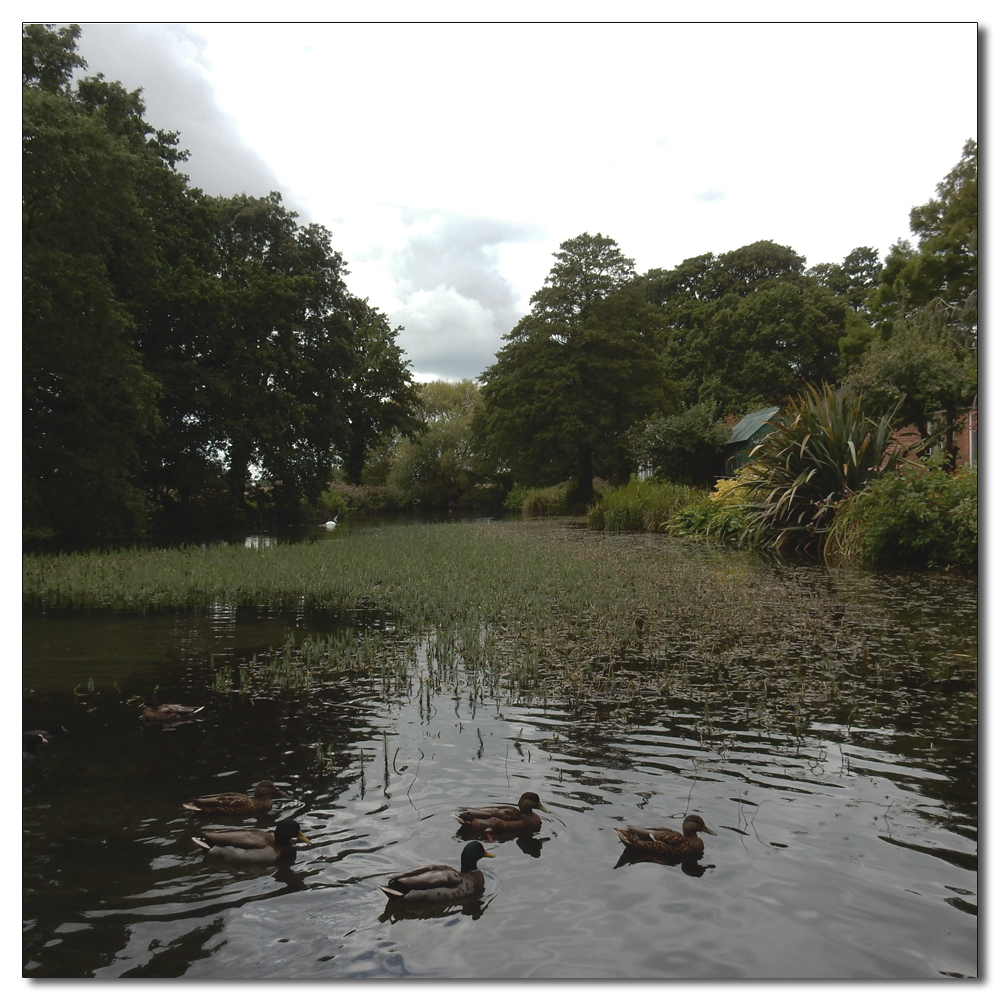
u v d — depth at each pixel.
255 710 8.01
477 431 61.12
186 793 5.98
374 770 6.30
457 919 4.23
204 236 39.31
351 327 48.12
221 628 12.50
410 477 75.75
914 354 25.08
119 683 9.18
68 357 27.11
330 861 4.90
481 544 25.22
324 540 29.86
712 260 65.75
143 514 30.78
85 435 29.44
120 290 33.00
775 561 19.53
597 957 3.87
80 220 26.59
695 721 7.38
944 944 3.94
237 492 44.88
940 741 6.78
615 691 8.35
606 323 51.25
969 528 16.50
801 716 7.47
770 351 55.84
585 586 15.32
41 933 4.14
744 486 24.84
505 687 8.59
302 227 47.78
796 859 4.80
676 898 4.39
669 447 43.84
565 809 5.55
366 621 12.94
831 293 57.12
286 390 41.97
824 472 22.08
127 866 4.86
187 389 36.00
